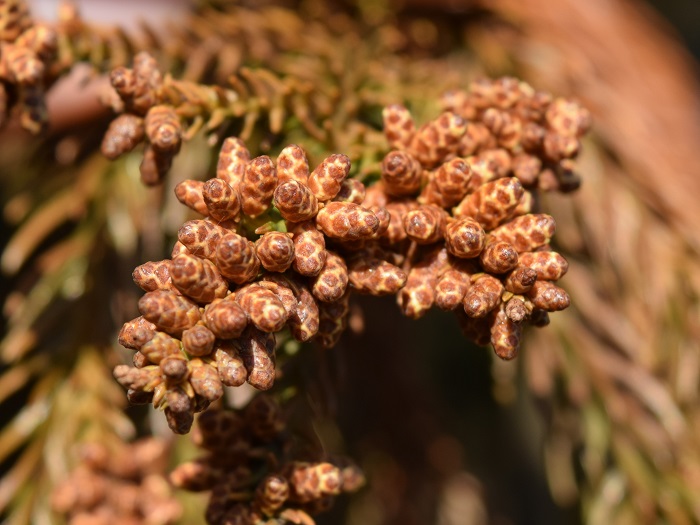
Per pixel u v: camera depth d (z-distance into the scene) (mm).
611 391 175
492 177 133
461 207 128
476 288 121
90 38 154
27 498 167
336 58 173
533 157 138
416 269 128
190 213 161
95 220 176
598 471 175
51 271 174
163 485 166
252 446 135
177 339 116
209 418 133
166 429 173
